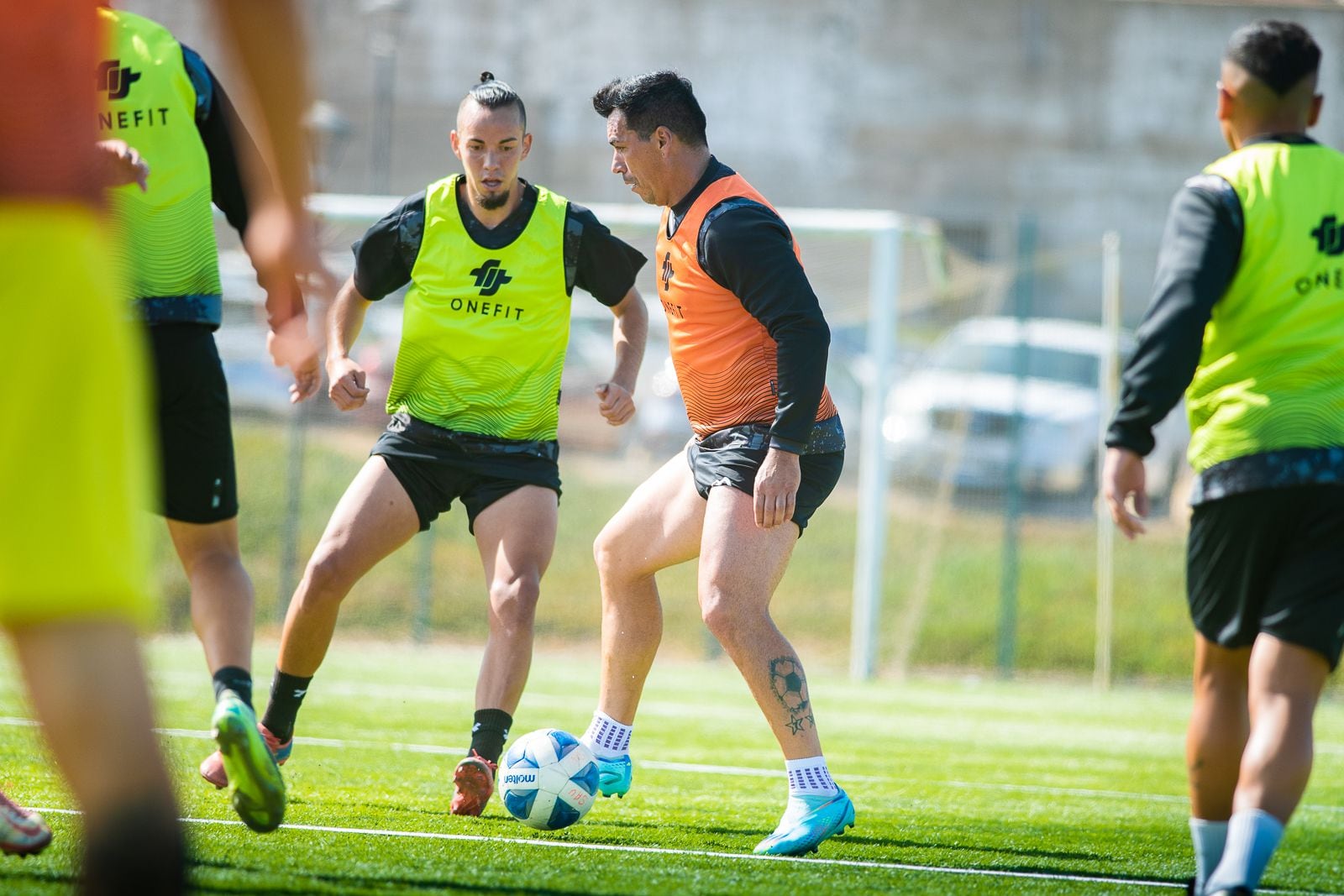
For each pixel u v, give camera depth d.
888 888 12.33
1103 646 45.84
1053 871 14.11
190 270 13.66
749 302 14.34
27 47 6.14
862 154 95.81
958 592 52.56
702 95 95.56
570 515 55.53
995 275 52.84
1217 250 10.59
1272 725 10.12
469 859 12.48
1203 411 11.03
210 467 13.52
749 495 14.60
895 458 58.41
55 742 6.05
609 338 62.22
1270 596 10.52
